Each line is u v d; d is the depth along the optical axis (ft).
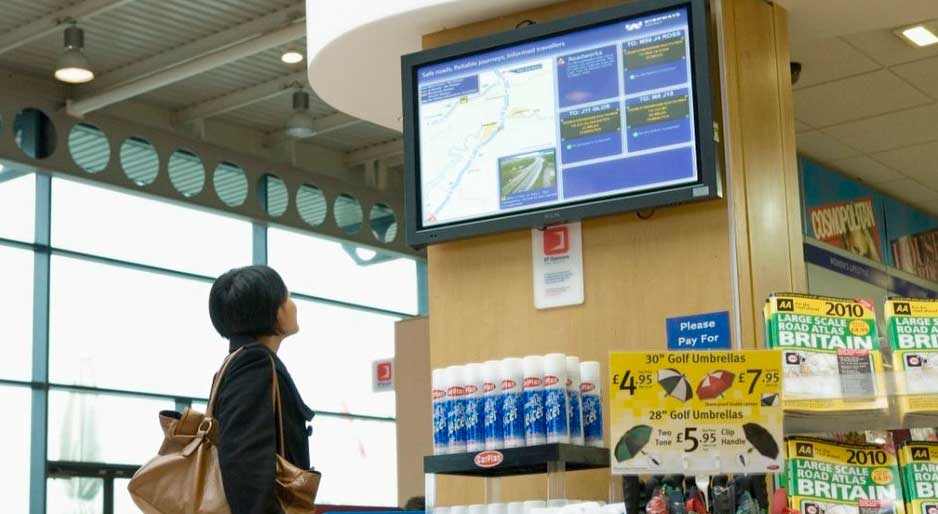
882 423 10.66
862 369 11.25
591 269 15.06
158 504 10.32
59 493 43.16
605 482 14.40
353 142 51.47
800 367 11.09
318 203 51.11
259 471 10.11
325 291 52.29
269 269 11.30
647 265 14.71
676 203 14.28
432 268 16.25
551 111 15.05
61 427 43.52
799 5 16.16
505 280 15.64
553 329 15.20
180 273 47.52
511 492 15.06
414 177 15.72
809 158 29.50
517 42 15.31
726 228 14.30
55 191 44.01
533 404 12.75
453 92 15.67
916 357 11.04
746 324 14.01
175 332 47.16
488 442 12.89
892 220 32.78
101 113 43.93
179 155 46.29
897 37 22.31
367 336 53.52
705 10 14.37
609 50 14.82
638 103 14.56
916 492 10.53
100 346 44.88
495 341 15.57
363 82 17.89
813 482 10.59
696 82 14.25
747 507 10.03
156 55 41.55
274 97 45.70
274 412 10.57
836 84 24.67
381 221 53.98
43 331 43.09
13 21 37.93
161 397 46.47
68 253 44.21
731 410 9.62
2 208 42.63
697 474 9.96
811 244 28.99
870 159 29.60
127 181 44.32
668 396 9.60
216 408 10.59
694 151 14.16
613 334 14.76
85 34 39.58
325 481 51.11
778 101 15.71
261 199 49.21
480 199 15.31
